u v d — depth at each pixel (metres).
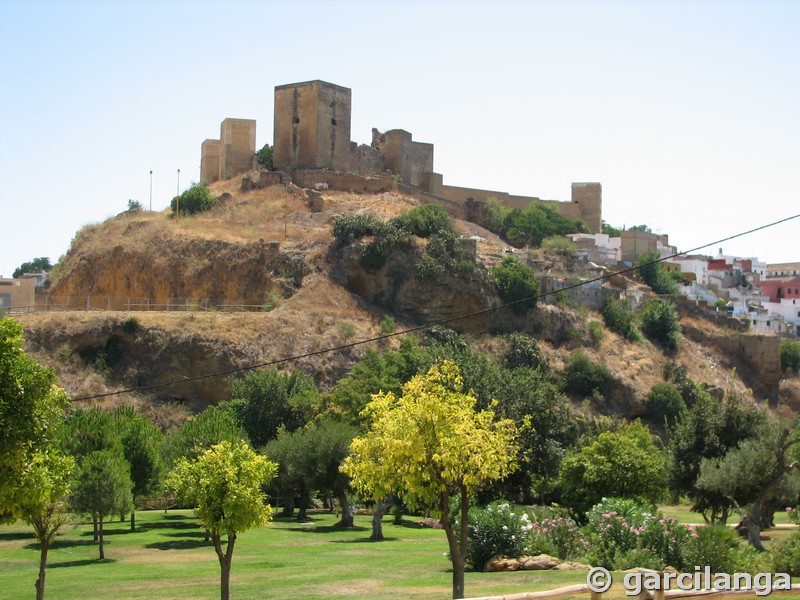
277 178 97.50
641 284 106.88
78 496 37.56
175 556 38.44
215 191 99.94
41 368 20.72
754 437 42.59
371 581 29.95
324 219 91.31
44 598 28.88
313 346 75.06
